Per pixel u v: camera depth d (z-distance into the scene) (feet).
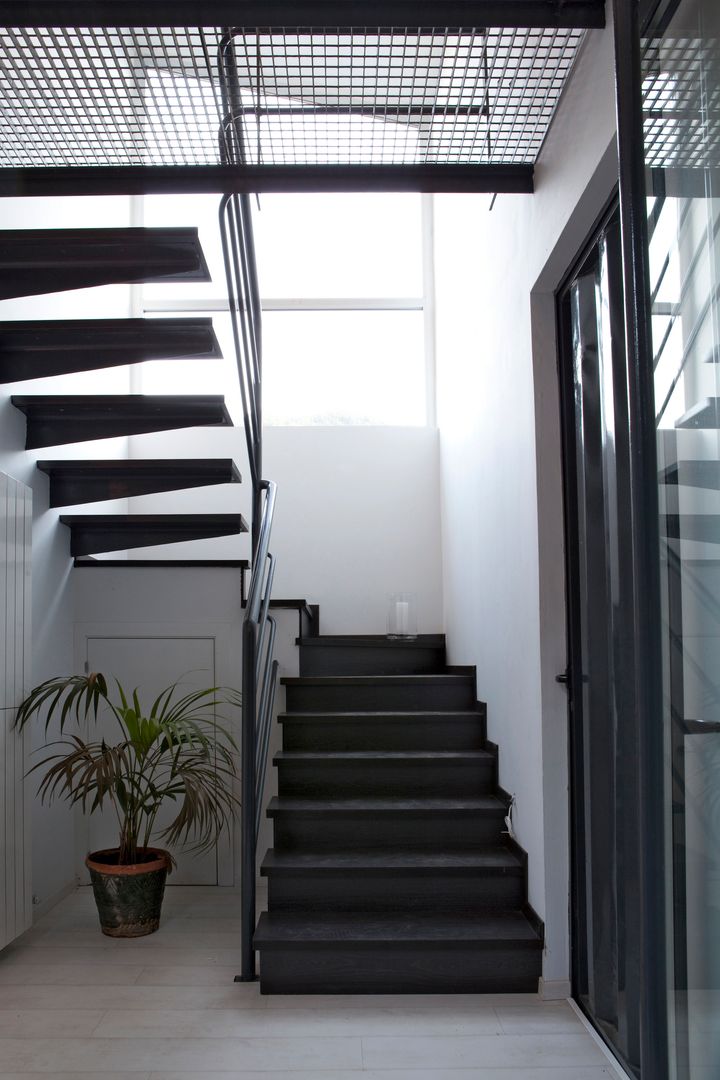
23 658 11.85
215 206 20.38
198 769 12.94
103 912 12.36
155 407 13.44
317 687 15.06
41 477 13.92
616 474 8.73
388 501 19.65
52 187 10.58
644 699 5.86
